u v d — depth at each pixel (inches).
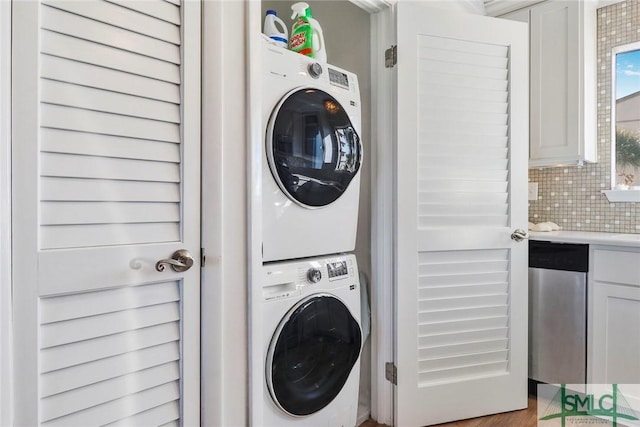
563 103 83.4
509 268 73.7
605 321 68.7
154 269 35.4
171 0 36.8
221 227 40.4
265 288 49.3
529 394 79.6
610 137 85.8
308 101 54.5
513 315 73.8
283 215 51.9
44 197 29.4
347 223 61.7
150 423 35.7
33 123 28.8
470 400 71.2
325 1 82.4
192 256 38.3
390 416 69.4
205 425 39.4
